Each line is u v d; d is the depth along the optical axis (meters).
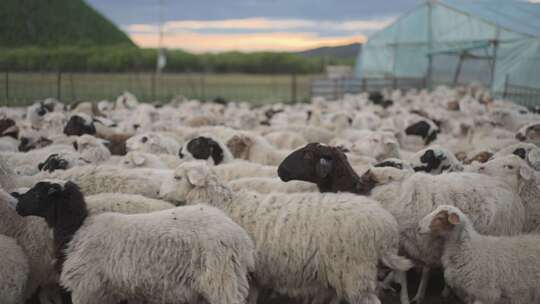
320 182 3.08
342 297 2.69
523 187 3.26
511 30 12.33
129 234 2.48
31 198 2.54
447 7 14.64
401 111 7.70
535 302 2.71
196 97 14.30
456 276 2.76
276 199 2.80
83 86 14.64
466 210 3.00
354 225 2.59
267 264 2.70
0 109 6.68
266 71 31.33
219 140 3.90
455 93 11.00
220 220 2.54
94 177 3.24
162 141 4.30
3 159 3.17
